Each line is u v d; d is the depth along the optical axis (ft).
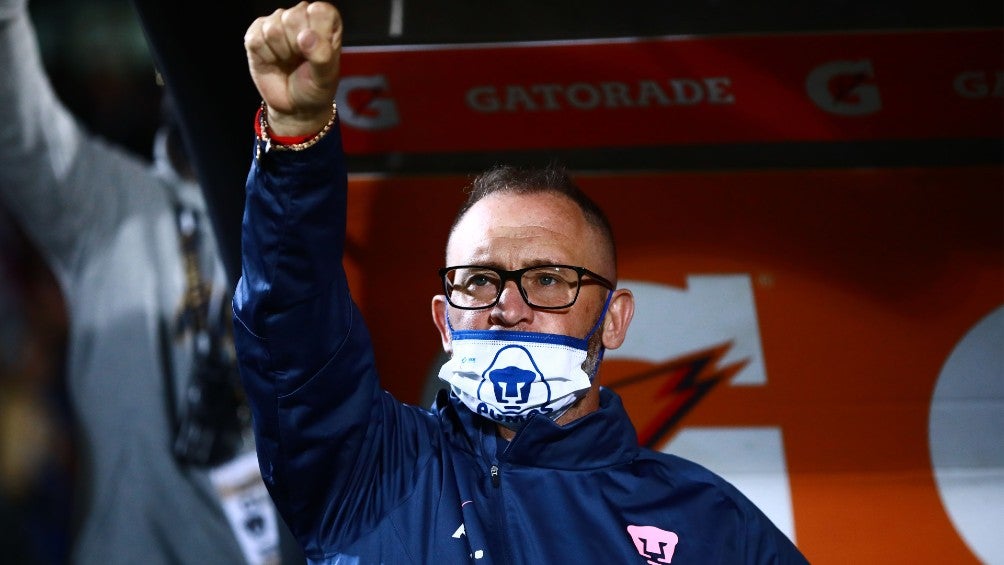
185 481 37.65
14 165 38.01
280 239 13.37
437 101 31.24
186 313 38.37
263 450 14.75
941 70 30.73
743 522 16.47
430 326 31.09
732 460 30.42
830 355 30.60
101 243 38.78
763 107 31.04
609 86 31.14
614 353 30.96
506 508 15.49
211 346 38.06
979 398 30.22
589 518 15.66
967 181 30.76
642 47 30.99
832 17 30.83
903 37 30.73
